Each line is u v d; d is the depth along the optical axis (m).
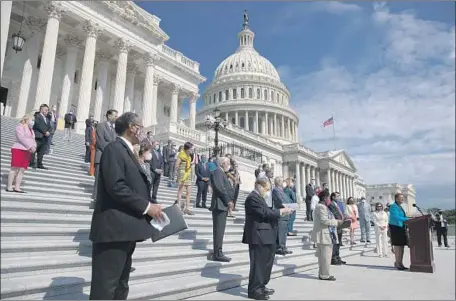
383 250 12.09
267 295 5.45
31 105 25.25
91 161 11.98
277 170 65.19
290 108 87.69
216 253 7.29
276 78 93.38
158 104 38.44
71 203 8.16
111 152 3.60
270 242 5.54
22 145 8.01
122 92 27.47
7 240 5.59
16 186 7.98
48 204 7.70
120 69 27.78
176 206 4.00
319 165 74.25
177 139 25.73
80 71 29.81
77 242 6.14
